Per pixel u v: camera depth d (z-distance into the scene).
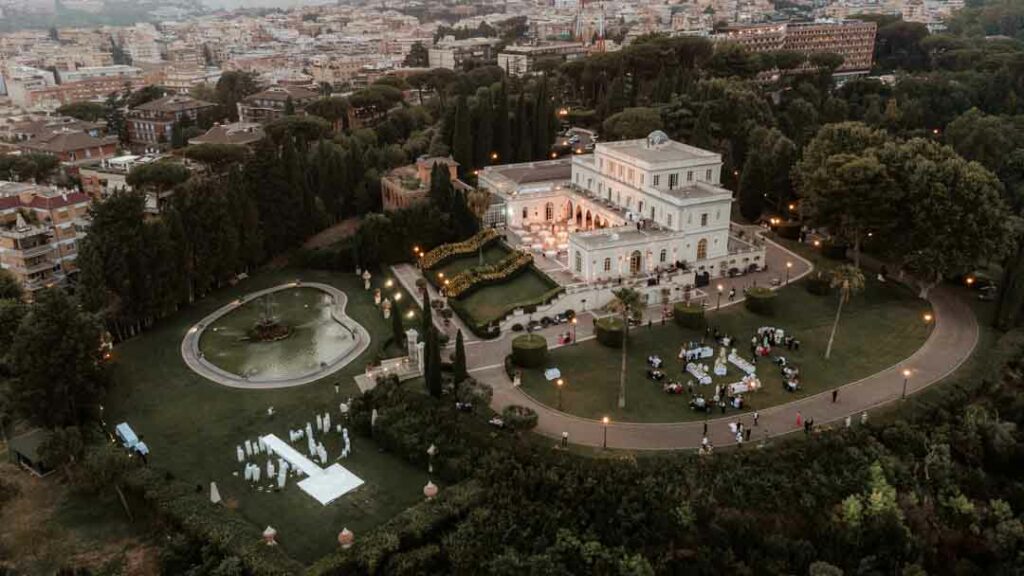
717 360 94.69
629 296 88.50
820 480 73.25
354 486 76.75
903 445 78.38
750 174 145.25
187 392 94.75
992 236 108.38
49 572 67.56
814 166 130.88
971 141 163.25
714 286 120.69
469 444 79.38
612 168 141.25
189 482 76.81
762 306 109.25
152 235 111.12
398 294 117.31
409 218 137.00
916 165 111.44
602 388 90.75
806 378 91.75
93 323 89.00
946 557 70.56
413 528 69.00
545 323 108.44
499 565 65.69
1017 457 78.75
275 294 127.75
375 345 106.75
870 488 72.56
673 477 73.00
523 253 126.75
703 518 70.25
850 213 115.00
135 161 179.50
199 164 175.75
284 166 142.38
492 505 72.06
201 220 122.56
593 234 120.81
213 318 117.31
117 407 91.25
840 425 81.19
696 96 192.62
